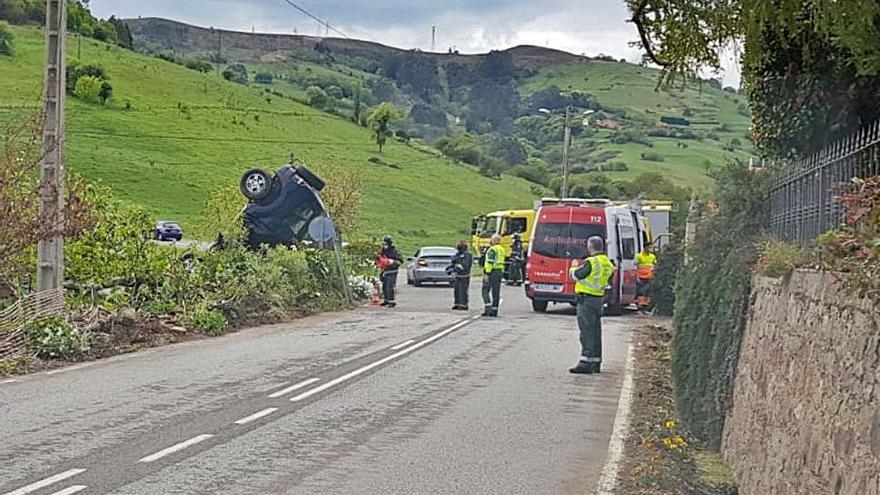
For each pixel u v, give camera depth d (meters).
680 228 27.91
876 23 6.14
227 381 14.12
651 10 6.54
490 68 150.50
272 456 9.59
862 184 5.94
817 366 6.80
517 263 43.34
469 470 9.32
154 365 15.69
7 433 10.26
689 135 85.81
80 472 8.69
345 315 26.02
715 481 9.49
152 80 98.25
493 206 81.00
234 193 30.59
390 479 8.88
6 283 18.38
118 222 20.67
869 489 5.24
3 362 15.00
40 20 103.81
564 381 15.03
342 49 176.00
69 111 82.44
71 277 19.27
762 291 9.43
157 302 20.69
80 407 11.84
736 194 12.38
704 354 11.74
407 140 104.75
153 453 9.49
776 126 10.08
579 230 27.39
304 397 12.94
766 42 8.01
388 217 70.56
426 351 18.25
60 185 17.47
